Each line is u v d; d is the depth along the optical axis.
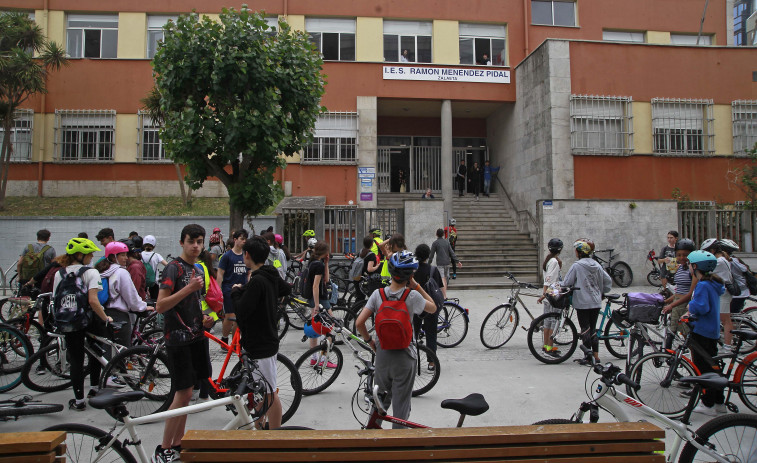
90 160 18.44
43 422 4.87
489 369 6.80
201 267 5.52
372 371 4.00
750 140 18.80
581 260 7.03
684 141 18.47
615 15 21.02
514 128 20.12
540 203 15.35
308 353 5.83
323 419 5.01
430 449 2.59
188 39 8.59
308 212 14.41
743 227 15.90
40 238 9.80
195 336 4.20
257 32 8.85
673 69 18.48
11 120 16.80
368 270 8.90
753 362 5.10
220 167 9.26
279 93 8.74
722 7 21.44
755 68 18.95
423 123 22.77
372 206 18.98
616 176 17.84
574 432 2.68
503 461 2.59
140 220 15.32
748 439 3.22
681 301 5.98
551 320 7.14
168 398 5.07
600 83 17.91
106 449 3.12
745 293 7.46
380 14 19.89
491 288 14.74
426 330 6.32
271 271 4.24
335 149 19.11
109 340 5.46
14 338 6.17
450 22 20.25
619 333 7.03
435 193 21.41
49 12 18.67
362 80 19.41
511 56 20.42
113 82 18.66
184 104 8.79
